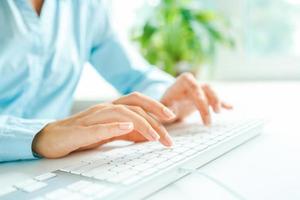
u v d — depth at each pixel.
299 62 1.29
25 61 0.64
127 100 0.51
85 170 0.34
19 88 0.65
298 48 1.28
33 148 0.44
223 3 1.34
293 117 0.66
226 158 0.41
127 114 0.44
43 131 0.45
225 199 0.29
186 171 0.35
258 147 0.46
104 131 0.42
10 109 0.64
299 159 0.40
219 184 0.32
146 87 0.80
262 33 1.32
